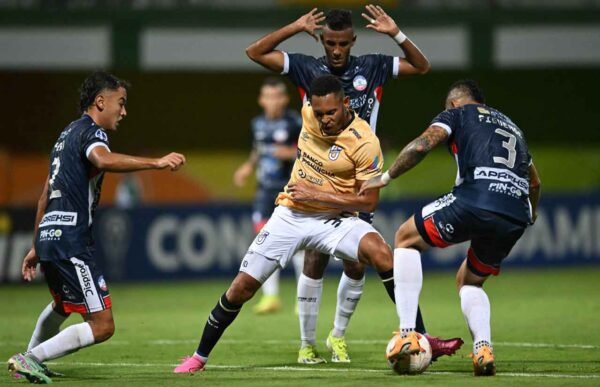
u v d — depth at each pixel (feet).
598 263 201.87
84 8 232.73
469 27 239.09
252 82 234.58
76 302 77.46
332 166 82.69
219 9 234.99
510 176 76.69
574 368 82.74
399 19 236.84
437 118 78.59
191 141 232.32
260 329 118.11
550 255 200.03
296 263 140.56
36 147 228.22
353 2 234.58
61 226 77.15
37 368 74.69
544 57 241.55
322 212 83.51
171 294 166.30
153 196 226.38
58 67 232.53
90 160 76.28
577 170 239.30
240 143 233.76
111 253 183.83
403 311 78.13
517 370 81.51
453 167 233.14
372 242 82.17
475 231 76.84
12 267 181.16
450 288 168.45
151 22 234.17
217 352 97.60
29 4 231.71
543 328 114.21
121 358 93.66
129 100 230.48
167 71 231.71
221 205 188.65
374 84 91.97
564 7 241.35
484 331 77.05
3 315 138.21
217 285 180.65
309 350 89.66
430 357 78.23
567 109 240.73
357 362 89.51
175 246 186.29
